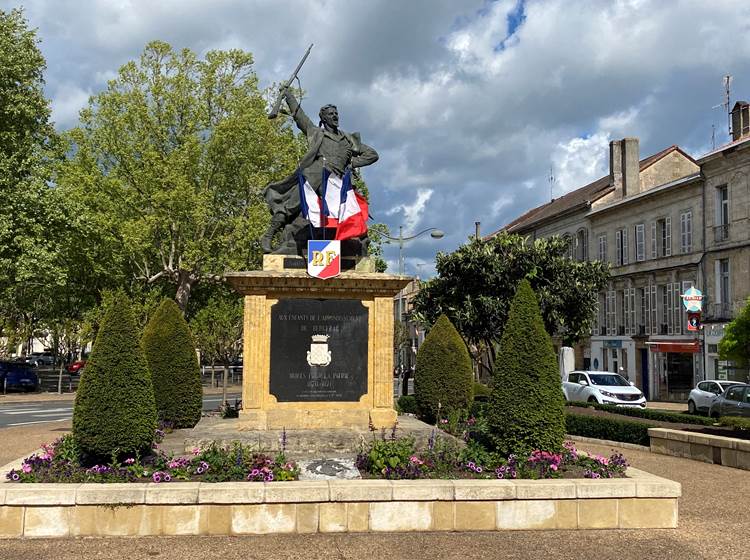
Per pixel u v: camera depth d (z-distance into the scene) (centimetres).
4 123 2938
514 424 888
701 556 677
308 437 997
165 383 1355
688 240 3719
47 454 864
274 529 728
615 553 681
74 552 662
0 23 2927
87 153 3381
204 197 3212
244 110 3369
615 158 4562
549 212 5288
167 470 807
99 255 3519
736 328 1527
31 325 4881
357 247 1132
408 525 743
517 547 693
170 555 655
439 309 2472
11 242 2794
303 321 1091
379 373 1098
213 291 4122
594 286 2497
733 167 3388
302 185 1103
